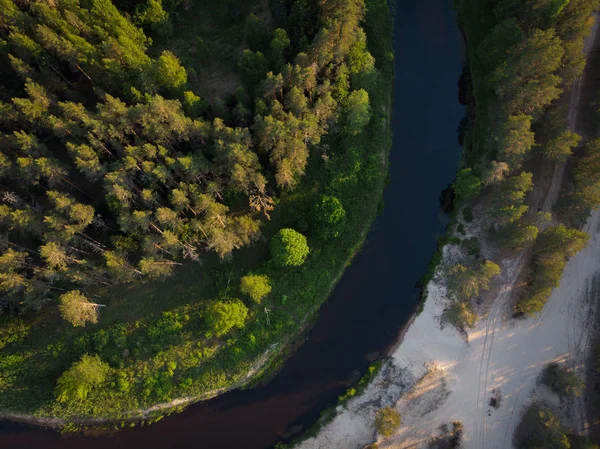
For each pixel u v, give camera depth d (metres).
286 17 65.75
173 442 58.09
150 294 60.50
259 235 60.03
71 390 55.69
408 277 64.81
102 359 58.00
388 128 70.88
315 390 59.78
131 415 57.72
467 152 70.44
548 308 62.22
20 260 53.34
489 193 65.25
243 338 59.38
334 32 57.94
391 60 74.12
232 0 70.94
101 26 57.94
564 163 67.44
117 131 53.53
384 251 65.81
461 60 76.25
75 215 51.78
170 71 56.12
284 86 59.84
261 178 56.31
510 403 58.19
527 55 58.69
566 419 57.44
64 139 57.12
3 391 57.34
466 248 64.56
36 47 56.72
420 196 69.00
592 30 74.00
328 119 62.53
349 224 64.31
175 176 57.09
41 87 54.62
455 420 57.62
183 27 70.25
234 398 59.31
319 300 62.38
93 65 56.72
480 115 70.38
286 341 61.16
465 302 61.78
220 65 68.69
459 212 66.44
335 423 57.94
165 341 58.78
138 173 57.25
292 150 56.88
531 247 63.72
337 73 62.25
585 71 72.31
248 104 61.41
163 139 55.00
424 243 66.50
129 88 57.56
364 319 62.72
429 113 73.38
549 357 60.19
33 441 57.78
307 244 62.88
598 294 62.81
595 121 69.75
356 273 64.62
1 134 54.06
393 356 60.66
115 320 59.53
